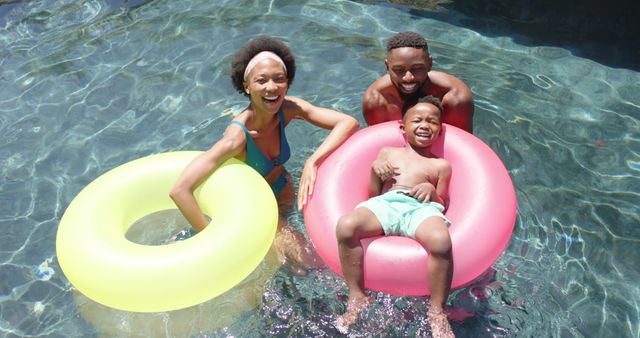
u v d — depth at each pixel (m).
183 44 5.68
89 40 5.84
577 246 3.63
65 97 5.11
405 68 3.69
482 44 5.50
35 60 5.61
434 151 3.66
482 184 3.37
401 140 3.70
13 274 3.63
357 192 3.54
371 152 3.67
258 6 6.18
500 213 3.25
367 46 5.50
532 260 3.54
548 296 3.30
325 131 4.63
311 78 5.14
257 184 3.46
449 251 2.98
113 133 4.71
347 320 3.07
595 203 3.91
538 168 4.19
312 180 3.56
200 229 3.46
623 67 5.13
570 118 4.62
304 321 3.16
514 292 3.31
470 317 3.17
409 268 3.02
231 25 5.90
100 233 3.21
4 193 4.23
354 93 4.95
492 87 4.95
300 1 6.21
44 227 3.96
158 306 3.01
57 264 3.69
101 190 3.45
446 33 5.66
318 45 5.54
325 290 3.33
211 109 4.89
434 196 3.36
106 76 5.34
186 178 3.41
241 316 3.20
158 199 3.57
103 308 3.31
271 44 3.65
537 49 5.41
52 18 6.23
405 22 5.83
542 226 3.77
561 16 5.81
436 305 2.99
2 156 4.55
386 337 3.03
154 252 3.10
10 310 3.40
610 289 3.36
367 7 6.07
